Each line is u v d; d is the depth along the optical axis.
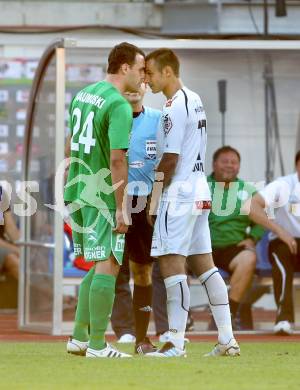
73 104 31.27
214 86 48.34
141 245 32.94
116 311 40.12
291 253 45.12
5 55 63.22
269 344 38.78
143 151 33.34
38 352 33.53
